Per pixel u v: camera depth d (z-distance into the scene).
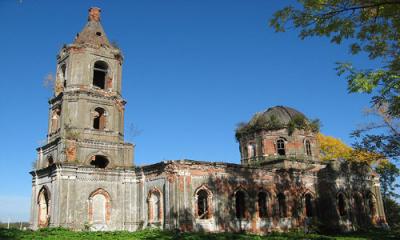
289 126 44.25
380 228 44.88
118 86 40.47
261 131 44.94
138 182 37.88
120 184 37.59
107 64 40.31
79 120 37.28
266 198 39.41
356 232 40.28
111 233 30.34
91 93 38.34
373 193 47.59
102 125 39.22
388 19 12.41
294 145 44.06
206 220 34.66
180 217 33.06
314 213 42.06
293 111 47.19
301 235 34.72
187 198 33.91
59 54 40.84
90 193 35.75
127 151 39.06
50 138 39.31
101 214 36.12
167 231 31.28
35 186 38.59
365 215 45.41
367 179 47.19
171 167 33.97
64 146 35.91
